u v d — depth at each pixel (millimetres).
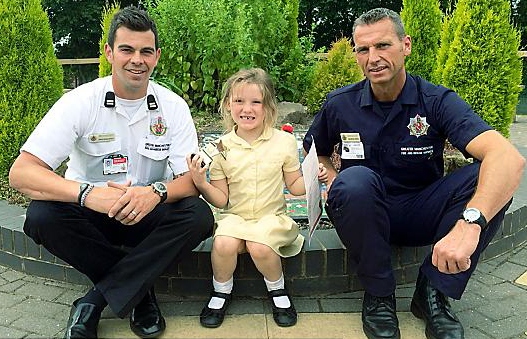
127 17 2193
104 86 2303
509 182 1979
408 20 5070
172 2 5863
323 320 2354
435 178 2430
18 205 3215
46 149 2176
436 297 2209
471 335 2232
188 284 2576
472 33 3779
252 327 2299
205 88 5832
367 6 17469
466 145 2150
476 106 3816
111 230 2354
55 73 3705
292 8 6734
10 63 3477
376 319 2197
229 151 2496
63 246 2170
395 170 2395
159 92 2416
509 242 3107
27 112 3531
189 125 2449
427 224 2330
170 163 2422
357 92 2449
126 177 2379
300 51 6684
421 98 2326
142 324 2219
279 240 2342
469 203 1994
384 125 2352
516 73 3826
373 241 2150
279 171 2500
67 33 18266
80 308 2199
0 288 2668
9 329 2295
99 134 2287
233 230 2342
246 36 5809
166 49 5859
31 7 3568
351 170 2178
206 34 5785
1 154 3523
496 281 2732
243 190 2461
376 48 2221
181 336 2227
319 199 2469
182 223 2174
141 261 2172
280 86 6523
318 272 2574
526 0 16453
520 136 7297
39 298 2578
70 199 2107
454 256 1870
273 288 2379
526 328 2287
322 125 2570
